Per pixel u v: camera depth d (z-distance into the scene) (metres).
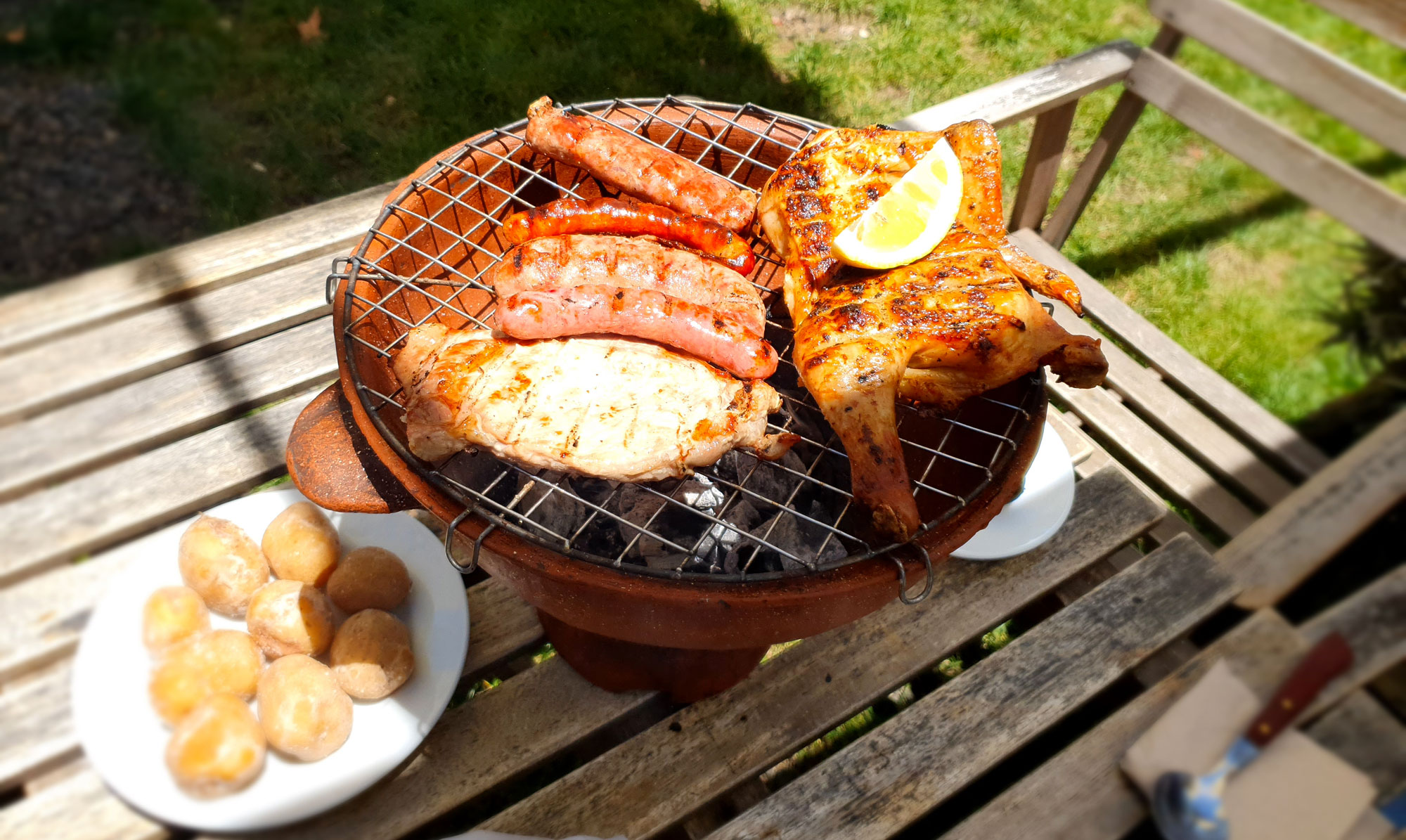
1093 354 0.50
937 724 0.58
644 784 0.56
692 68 1.14
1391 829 0.36
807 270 0.53
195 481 0.64
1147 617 0.62
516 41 1.12
